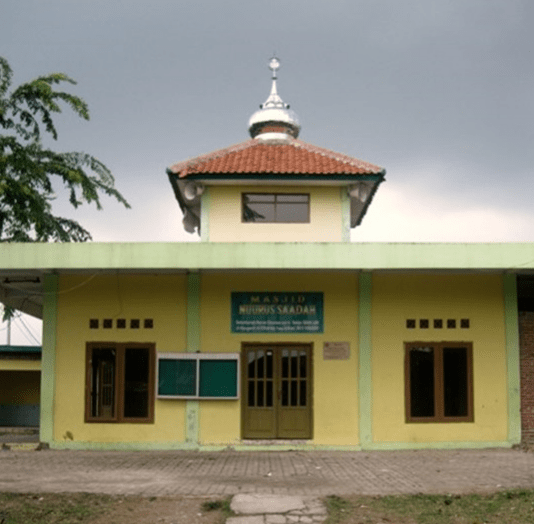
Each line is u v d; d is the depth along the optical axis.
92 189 21.77
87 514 8.63
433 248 14.71
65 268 14.70
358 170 16.84
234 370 15.42
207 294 15.62
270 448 15.12
